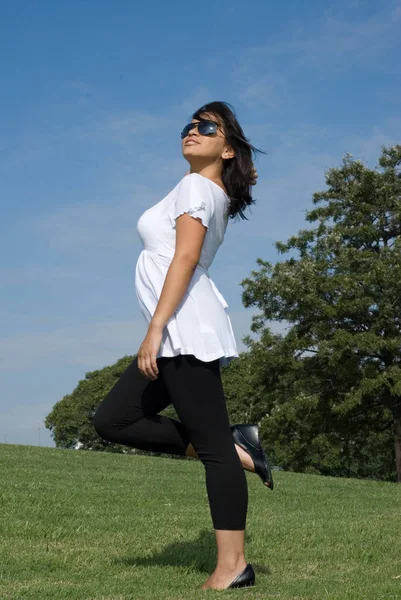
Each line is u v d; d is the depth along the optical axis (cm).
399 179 2838
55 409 5891
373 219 2794
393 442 2923
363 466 4016
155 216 345
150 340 318
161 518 610
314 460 2941
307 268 2591
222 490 326
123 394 338
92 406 5753
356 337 2456
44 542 473
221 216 344
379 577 383
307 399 2567
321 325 2556
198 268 338
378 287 2567
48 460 1320
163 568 388
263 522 621
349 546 495
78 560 416
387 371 2525
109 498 757
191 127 349
